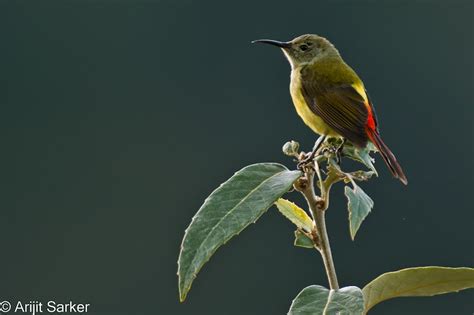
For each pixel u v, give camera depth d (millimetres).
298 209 4434
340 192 14398
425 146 16922
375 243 14500
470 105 17391
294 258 14719
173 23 18641
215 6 18266
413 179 16109
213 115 17938
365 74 17625
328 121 7781
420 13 17734
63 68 18672
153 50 18578
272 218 14797
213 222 4109
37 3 18781
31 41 18719
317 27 17984
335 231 14312
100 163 17984
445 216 15453
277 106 17578
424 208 15422
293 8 18141
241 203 4164
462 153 16891
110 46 18734
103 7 19094
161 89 18203
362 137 7281
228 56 18234
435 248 14836
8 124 18312
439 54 17609
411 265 14469
